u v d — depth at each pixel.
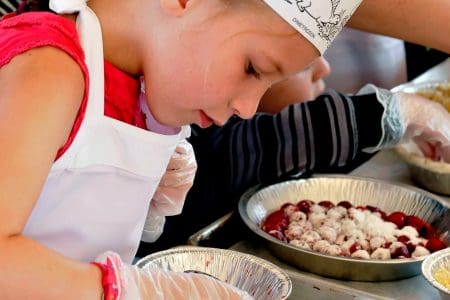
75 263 0.82
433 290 1.24
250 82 0.92
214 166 1.59
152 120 1.02
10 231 0.76
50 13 0.89
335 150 1.58
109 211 1.00
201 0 0.88
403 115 1.61
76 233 0.99
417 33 1.48
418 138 1.65
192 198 1.57
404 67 2.84
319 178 1.59
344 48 2.55
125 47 0.96
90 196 0.98
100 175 0.97
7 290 0.75
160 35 0.91
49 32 0.85
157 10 0.92
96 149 0.95
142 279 0.89
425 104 1.65
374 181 1.57
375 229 1.39
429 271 1.17
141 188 1.03
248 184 1.61
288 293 1.06
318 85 1.99
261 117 1.65
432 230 1.43
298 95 1.89
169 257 1.18
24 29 0.85
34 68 0.81
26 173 0.76
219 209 1.59
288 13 0.88
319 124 1.58
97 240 1.01
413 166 1.63
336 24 0.94
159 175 1.05
